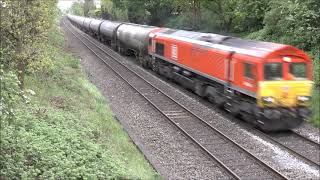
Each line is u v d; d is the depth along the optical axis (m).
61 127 14.24
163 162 13.91
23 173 9.69
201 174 12.98
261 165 13.61
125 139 15.81
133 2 57.47
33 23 17.50
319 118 18.23
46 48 20.95
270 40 29.91
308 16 24.69
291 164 13.74
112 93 24.00
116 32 42.03
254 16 36.50
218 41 21.00
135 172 12.02
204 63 21.77
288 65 16.58
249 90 17.25
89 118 16.89
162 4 53.09
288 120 16.88
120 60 37.31
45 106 16.64
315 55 24.70
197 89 23.19
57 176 10.17
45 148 11.48
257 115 16.92
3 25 16.67
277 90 16.48
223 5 41.03
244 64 17.59
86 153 12.12
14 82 9.22
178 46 25.50
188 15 45.41
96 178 10.63
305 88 16.75
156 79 28.69
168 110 20.41
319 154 14.78
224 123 18.33
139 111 20.17
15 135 10.82
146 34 32.09
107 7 73.56
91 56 38.19
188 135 16.25
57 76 22.89
